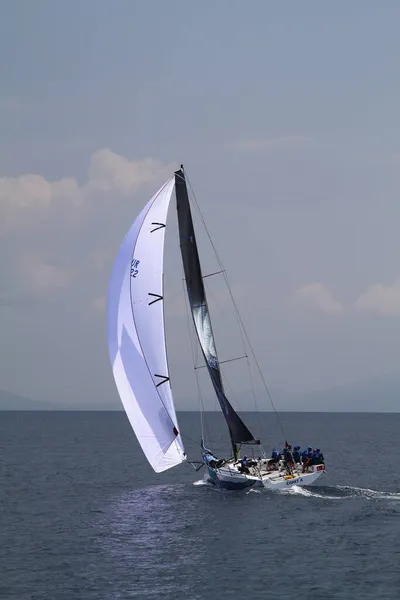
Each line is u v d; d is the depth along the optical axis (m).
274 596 44.03
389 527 61.69
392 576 47.91
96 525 63.56
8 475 102.62
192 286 78.12
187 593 44.56
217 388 77.88
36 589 45.31
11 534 60.06
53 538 58.56
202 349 78.00
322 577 47.69
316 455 76.88
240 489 77.25
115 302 77.31
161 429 76.75
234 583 46.50
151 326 76.38
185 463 118.06
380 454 145.75
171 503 74.06
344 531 60.12
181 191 78.62
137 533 60.12
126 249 77.44
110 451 152.12
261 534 59.12
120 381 77.19
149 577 47.72
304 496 75.62
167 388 76.62
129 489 86.94
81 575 48.16
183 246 78.25
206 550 54.34
